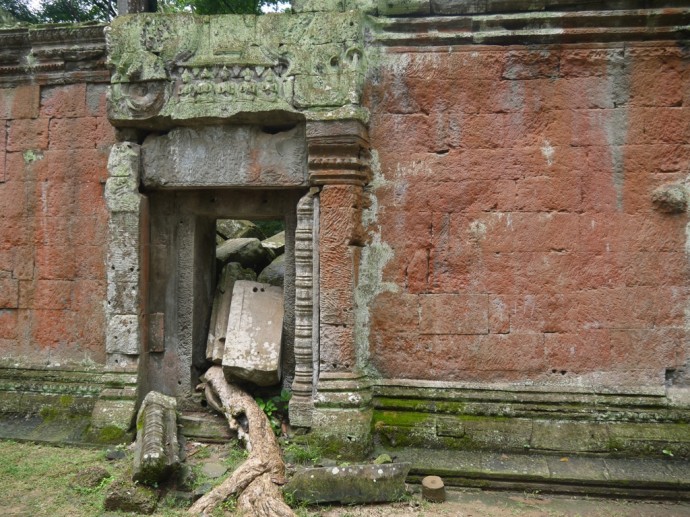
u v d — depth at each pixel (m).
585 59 5.19
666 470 4.63
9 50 6.00
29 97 6.05
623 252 5.16
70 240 5.95
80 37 5.82
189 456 5.02
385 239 5.36
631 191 5.16
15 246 6.06
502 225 5.25
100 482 4.45
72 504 4.17
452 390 5.23
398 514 4.18
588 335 5.18
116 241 5.59
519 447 4.93
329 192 5.20
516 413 5.09
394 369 5.34
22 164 6.06
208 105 5.27
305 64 5.17
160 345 5.84
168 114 5.34
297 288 5.31
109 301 5.59
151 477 4.21
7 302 6.05
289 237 5.86
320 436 4.95
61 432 5.43
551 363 5.20
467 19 5.25
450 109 5.30
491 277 5.26
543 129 5.23
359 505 4.30
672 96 5.15
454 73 5.30
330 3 5.33
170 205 5.96
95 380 5.75
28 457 4.99
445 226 5.31
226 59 5.26
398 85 5.35
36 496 4.29
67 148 5.97
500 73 5.27
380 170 5.36
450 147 5.31
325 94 5.12
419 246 5.33
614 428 4.96
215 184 5.49
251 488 4.19
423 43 5.33
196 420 5.53
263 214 5.95
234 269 6.66
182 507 4.16
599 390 5.11
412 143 5.34
